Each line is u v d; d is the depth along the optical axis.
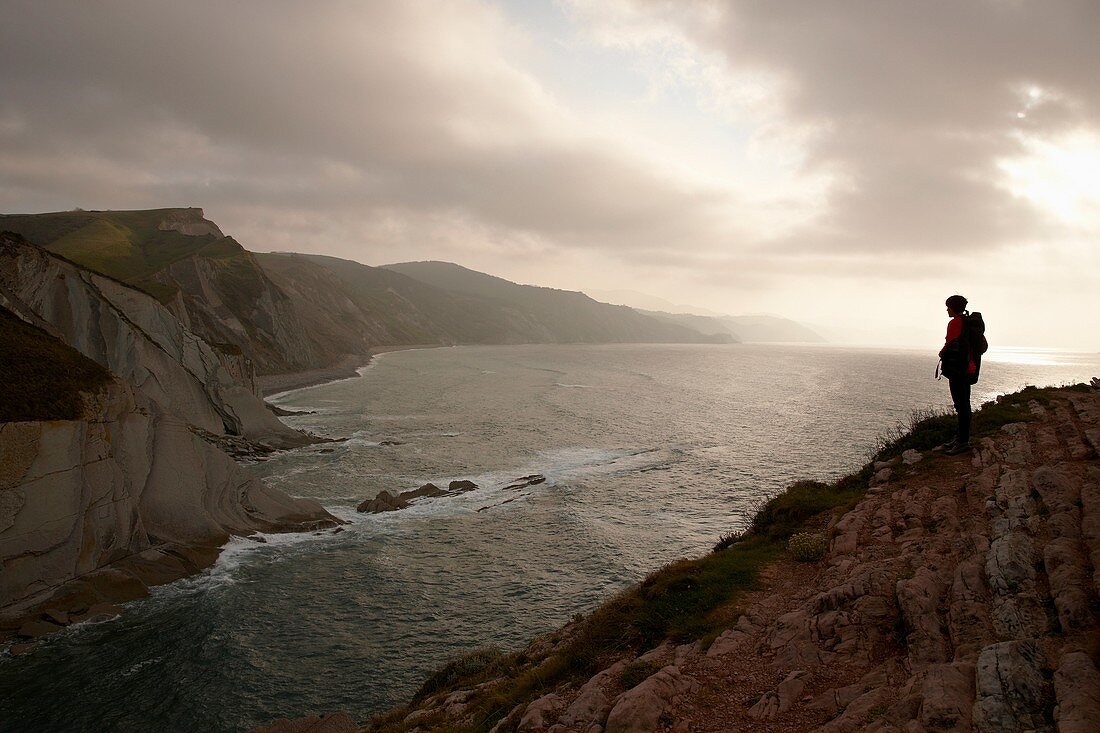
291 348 133.62
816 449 55.91
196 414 51.16
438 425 70.94
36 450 24.88
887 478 14.04
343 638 23.53
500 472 49.34
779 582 11.04
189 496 32.47
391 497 40.78
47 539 24.77
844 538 11.38
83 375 30.58
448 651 22.61
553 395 101.19
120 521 28.25
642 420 74.62
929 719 5.43
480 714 10.97
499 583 28.50
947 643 6.93
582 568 30.12
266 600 26.52
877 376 147.12
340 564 30.59
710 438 62.47
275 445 56.94
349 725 14.75
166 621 24.39
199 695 19.78
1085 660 5.32
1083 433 11.98
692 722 7.27
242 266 131.50
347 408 84.56
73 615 23.88
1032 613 6.55
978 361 13.59
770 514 15.55
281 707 19.28
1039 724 4.90
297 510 36.88
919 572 8.46
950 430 15.90
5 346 28.44
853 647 7.74
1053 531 7.94
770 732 6.68
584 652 10.97
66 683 20.14
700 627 10.02
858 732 5.95
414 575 29.38
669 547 32.75
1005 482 10.34
